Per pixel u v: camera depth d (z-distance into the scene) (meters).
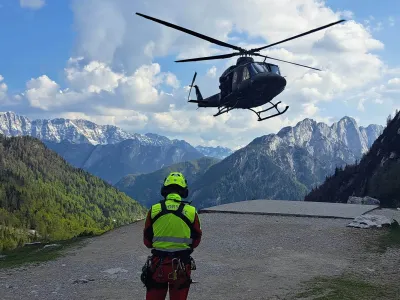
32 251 13.51
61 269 9.99
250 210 19.70
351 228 15.37
